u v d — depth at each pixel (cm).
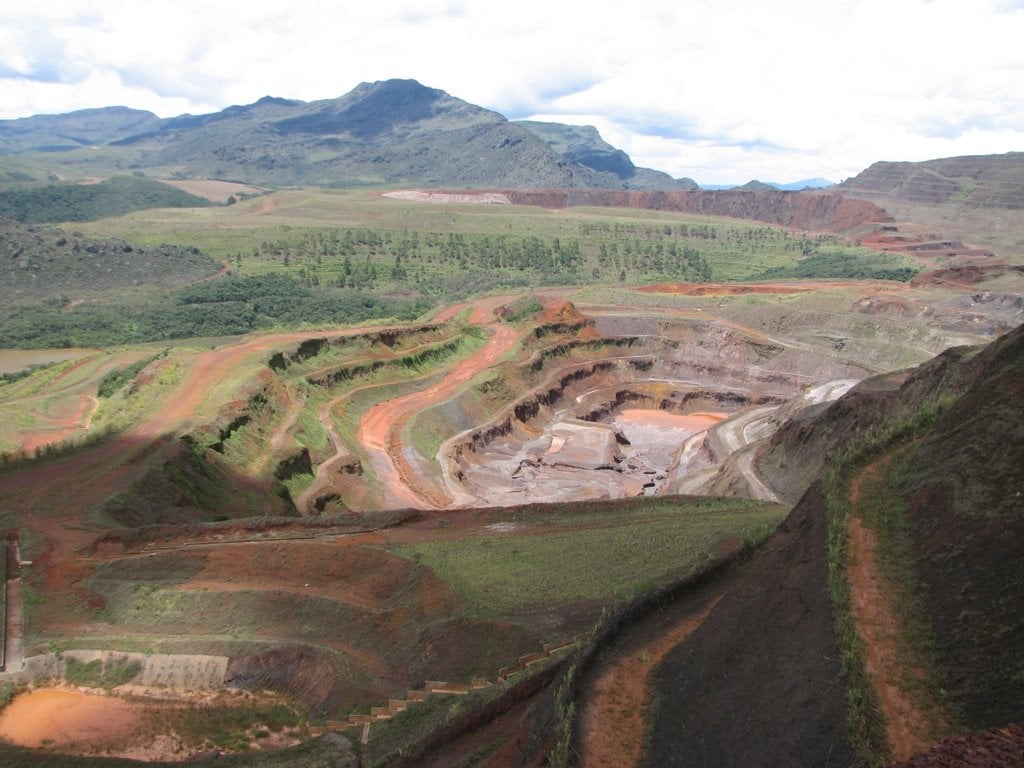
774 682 2431
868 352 15112
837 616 2412
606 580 4628
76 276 19838
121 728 4106
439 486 9725
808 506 3172
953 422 2962
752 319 17300
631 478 11169
